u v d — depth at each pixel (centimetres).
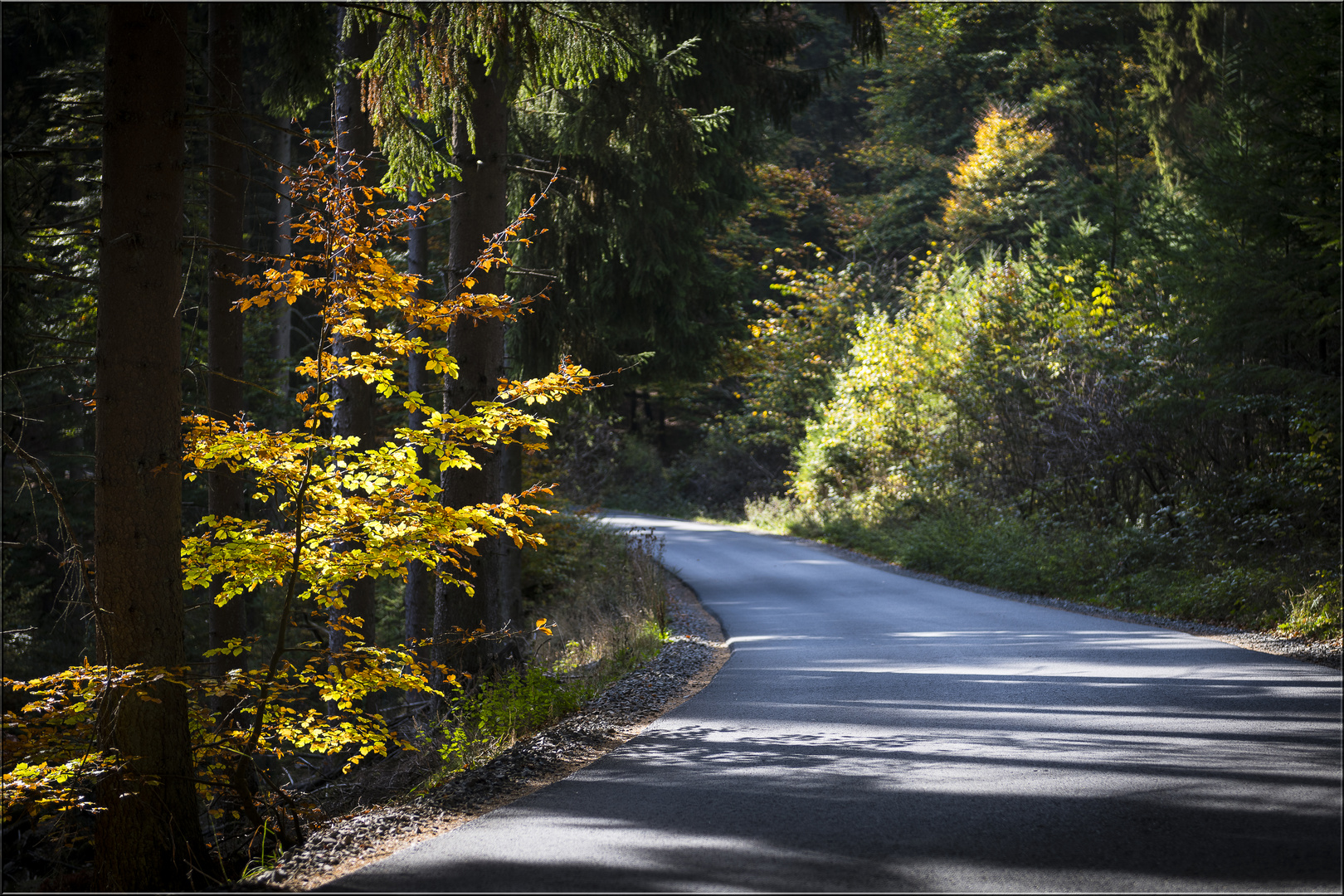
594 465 3856
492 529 745
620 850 487
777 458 4259
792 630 1405
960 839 482
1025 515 2220
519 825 537
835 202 4866
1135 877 423
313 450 729
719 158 2305
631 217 1847
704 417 5194
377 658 762
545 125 1461
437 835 537
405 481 740
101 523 623
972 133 4409
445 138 1174
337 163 723
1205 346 1680
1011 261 2742
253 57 2114
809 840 490
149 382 625
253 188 2148
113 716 604
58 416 1834
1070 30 4209
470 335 1097
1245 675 895
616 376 1811
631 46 955
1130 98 3431
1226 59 2592
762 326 3866
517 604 1603
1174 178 2597
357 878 460
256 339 1895
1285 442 1692
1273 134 1551
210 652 783
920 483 2688
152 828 616
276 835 741
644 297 2055
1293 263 1541
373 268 702
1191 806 517
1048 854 456
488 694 887
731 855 471
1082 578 1677
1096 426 1970
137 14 622
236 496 1159
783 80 2306
